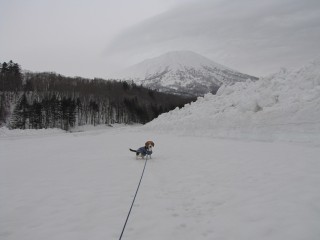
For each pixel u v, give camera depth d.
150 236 4.48
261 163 8.52
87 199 6.54
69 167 11.03
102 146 19.36
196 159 10.76
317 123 11.60
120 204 6.06
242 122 15.93
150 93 135.88
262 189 6.06
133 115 99.50
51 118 76.38
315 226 4.09
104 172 9.62
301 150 9.78
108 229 4.80
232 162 9.29
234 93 21.77
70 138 31.72
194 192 6.53
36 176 9.55
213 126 18.42
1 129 45.94
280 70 18.52
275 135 12.98
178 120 24.72
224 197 5.93
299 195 5.35
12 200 6.79
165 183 7.59
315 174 6.55
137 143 20.06
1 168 11.57
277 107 14.40
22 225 5.23
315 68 15.12
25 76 126.19
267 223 4.44
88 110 91.75
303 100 13.36
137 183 7.82
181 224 4.86
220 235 4.32
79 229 4.88
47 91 99.44
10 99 90.94
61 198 6.73
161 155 12.86
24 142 27.86
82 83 122.31
